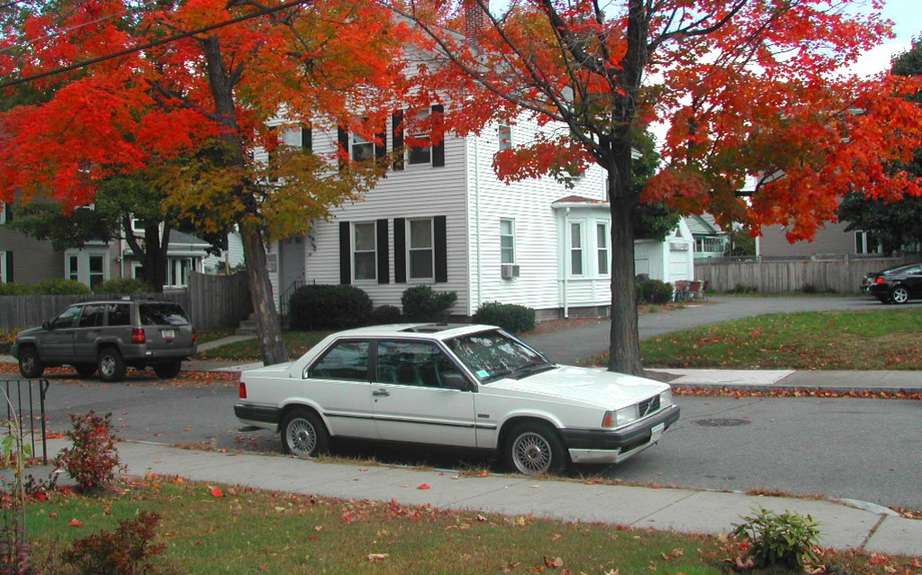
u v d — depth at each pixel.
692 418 12.91
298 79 18.11
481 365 9.99
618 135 14.75
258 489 8.78
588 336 23.42
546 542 6.35
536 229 27.53
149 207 25.59
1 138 16.84
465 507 7.77
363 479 9.18
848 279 39.75
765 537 5.50
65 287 30.89
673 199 13.88
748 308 29.86
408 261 25.86
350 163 18.91
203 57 19.09
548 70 14.82
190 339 21.11
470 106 15.66
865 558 5.77
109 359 20.47
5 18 19.64
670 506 7.60
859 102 13.64
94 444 8.51
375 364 10.36
